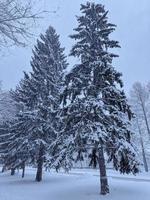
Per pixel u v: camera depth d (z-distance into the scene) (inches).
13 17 162.4
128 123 633.6
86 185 719.1
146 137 1553.9
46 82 1012.5
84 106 597.6
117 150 593.3
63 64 1141.7
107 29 694.5
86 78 654.5
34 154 946.1
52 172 1277.1
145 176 1106.1
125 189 638.5
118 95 642.8
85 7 744.3
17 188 762.2
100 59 661.9
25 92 1029.8
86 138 604.1
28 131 948.0
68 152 615.8
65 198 579.8
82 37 715.4
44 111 937.5
